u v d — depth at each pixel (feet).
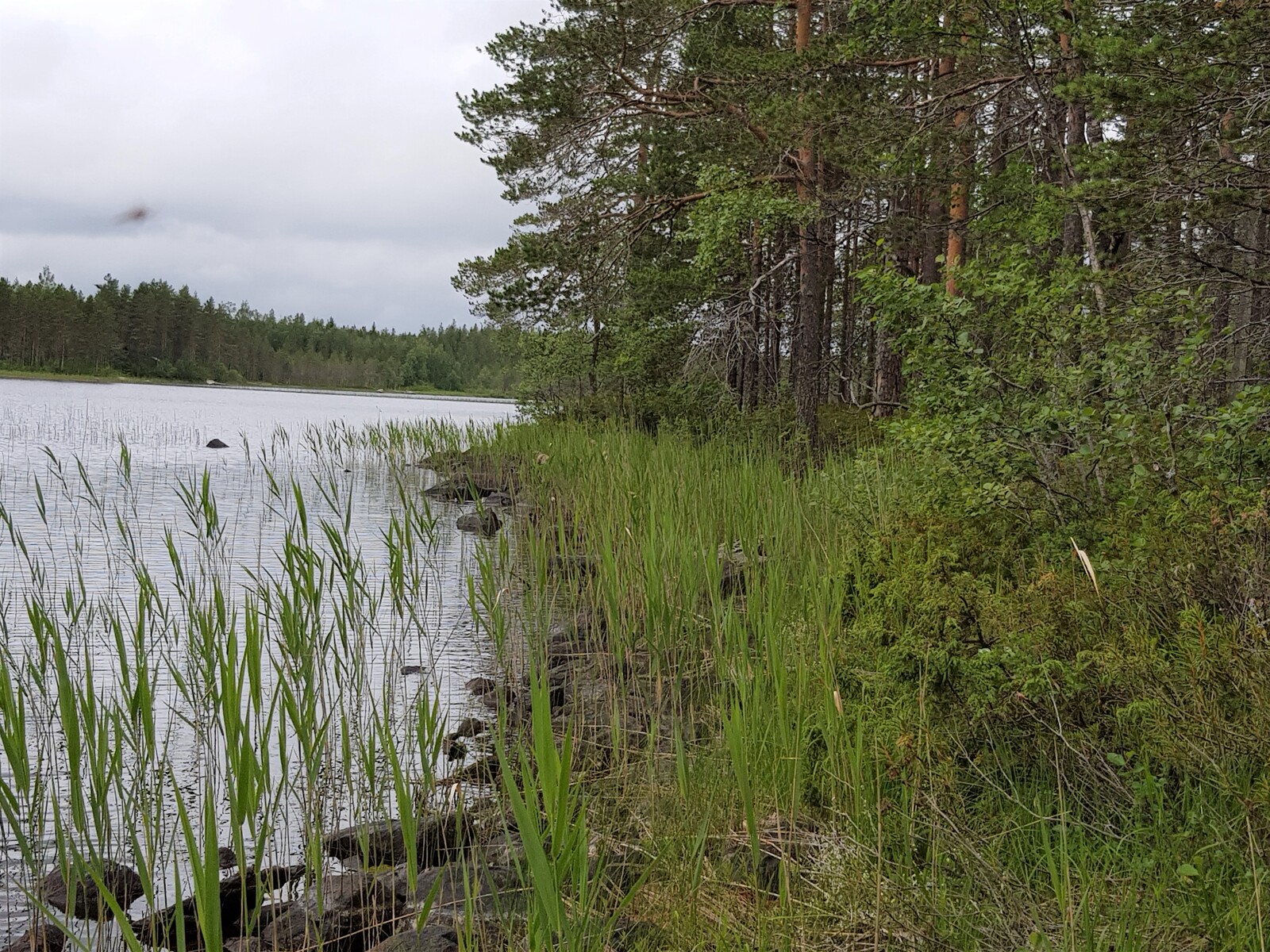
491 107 63.52
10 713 14.33
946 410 23.39
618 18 58.59
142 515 47.44
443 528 45.96
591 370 81.76
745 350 70.18
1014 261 24.89
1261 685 12.16
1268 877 9.76
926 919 10.61
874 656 16.34
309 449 90.27
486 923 12.03
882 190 52.08
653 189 63.21
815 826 14.08
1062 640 14.90
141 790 14.79
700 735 18.63
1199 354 22.70
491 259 73.97
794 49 53.26
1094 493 21.47
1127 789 12.50
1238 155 26.55
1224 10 26.30
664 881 12.92
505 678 23.34
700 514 30.99
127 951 12.42
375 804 16.14
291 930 12.66
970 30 41.29
